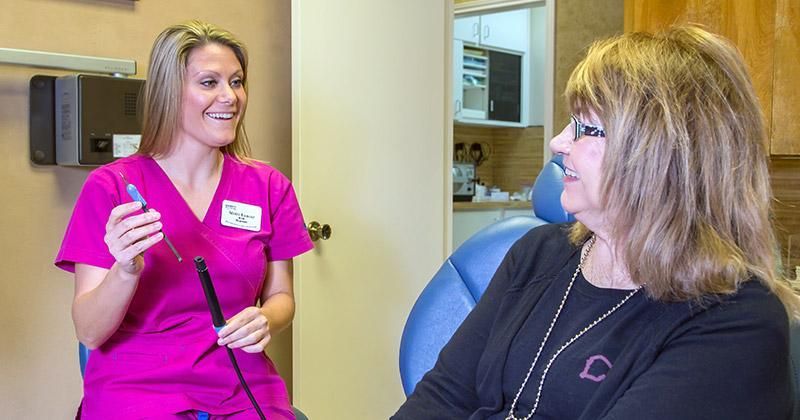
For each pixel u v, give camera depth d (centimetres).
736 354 90
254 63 238
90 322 145
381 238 260
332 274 244
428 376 129
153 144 159
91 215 152
